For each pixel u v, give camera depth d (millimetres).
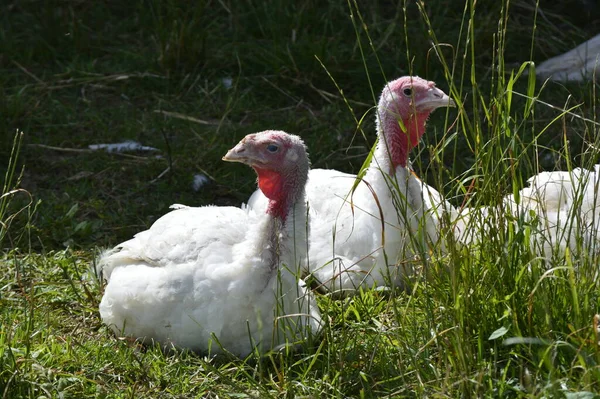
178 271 6684
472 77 6250
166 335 6738
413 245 6941
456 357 6031
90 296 7453
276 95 11602
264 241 6527
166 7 12961
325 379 6207
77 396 6172
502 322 6219
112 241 8719
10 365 6176
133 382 6406
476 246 6492
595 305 6145
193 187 9750
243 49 12234
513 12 13094
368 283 7598
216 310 6527
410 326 6523
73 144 10469
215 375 6469
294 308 6602
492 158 6363
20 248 8477
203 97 11516
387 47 12125
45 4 13141
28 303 7395
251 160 6527
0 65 12055
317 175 8562
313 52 11711
